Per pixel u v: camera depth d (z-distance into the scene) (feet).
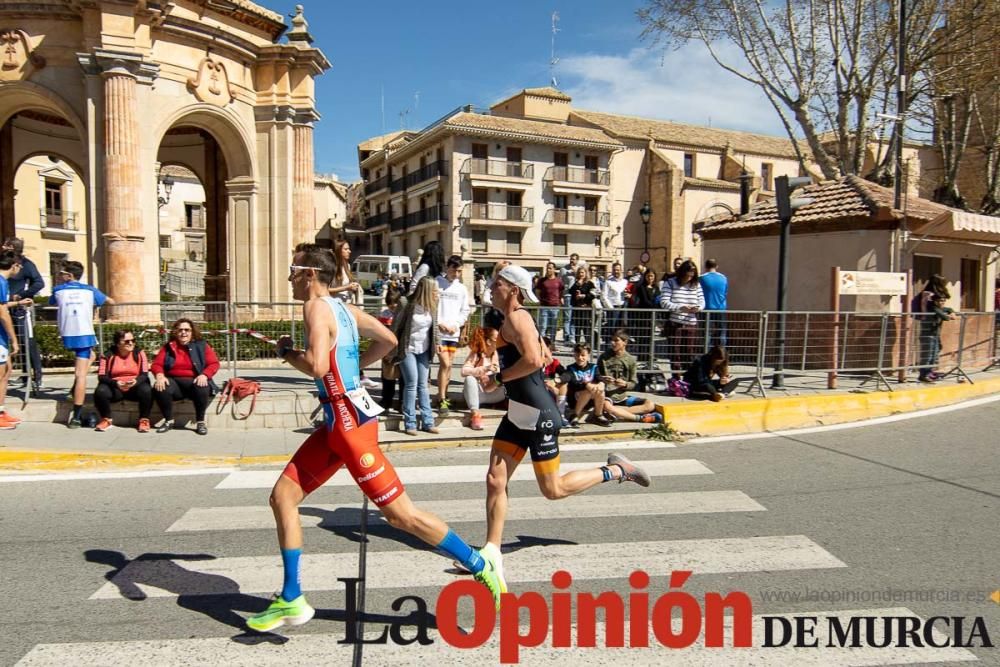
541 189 155.02
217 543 15.96
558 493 14.42
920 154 102.37
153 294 45.03
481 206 149.28
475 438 25.99
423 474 21.94
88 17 42.52
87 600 13.00
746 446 25.98
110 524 17.21
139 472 22.13
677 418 28.22
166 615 12.44
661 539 16.30
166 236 162.40
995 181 65.21
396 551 15.51
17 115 57.77
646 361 32.68
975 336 41.81
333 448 11.68
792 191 32.19
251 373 33.96
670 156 167.22
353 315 12.45
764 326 31.68
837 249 40.01
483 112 158.30
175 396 26.71
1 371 25.36
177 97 46.42
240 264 52.49
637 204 164.14
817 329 33.78
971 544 16.05
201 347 26.96
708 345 32.78
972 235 41.29
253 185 51.96
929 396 34.42
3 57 43.45
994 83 59.62
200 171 63.93
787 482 21.13
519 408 13.91
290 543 11.71
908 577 14.21
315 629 11.95
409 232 167.22
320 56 52.70
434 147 154.40
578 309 32.96
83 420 26.86
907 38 55.88
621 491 20.15
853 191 41.55
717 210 162.20
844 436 27.73
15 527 16.96
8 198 58.65
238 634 11.76
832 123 62.59
